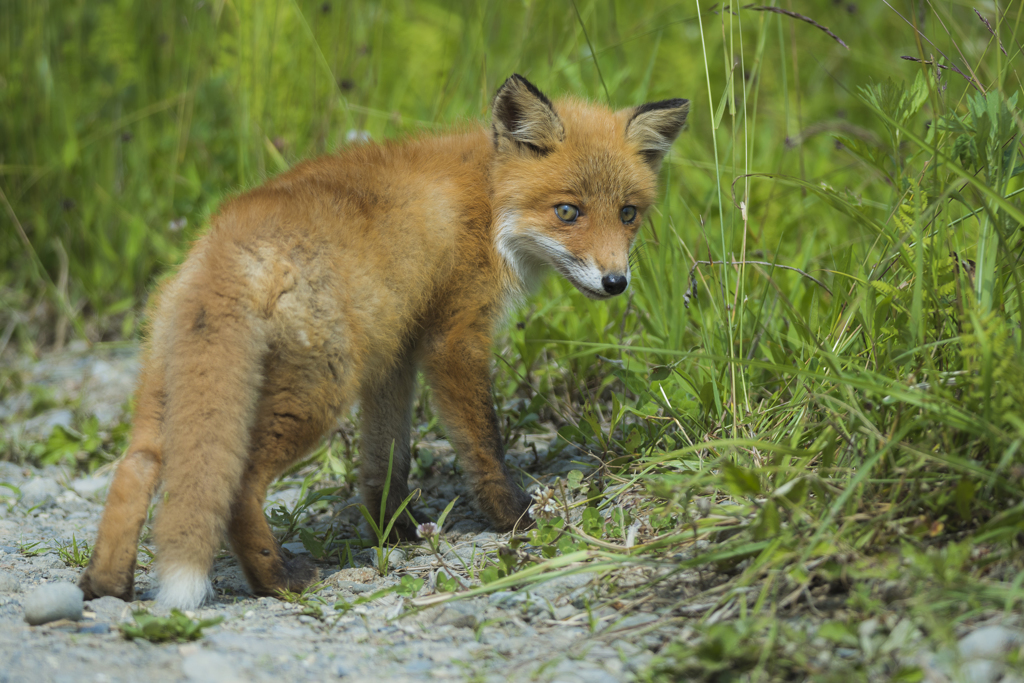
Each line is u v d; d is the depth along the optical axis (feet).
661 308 32.37
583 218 27.84
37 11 50.19
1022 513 17.76
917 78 26.18
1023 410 18.71
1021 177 28.53
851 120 57.11
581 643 18.43
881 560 18.19
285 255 21.88
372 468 27.27
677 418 27.43
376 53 50.85
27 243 47.73
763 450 23.99
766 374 29.55
